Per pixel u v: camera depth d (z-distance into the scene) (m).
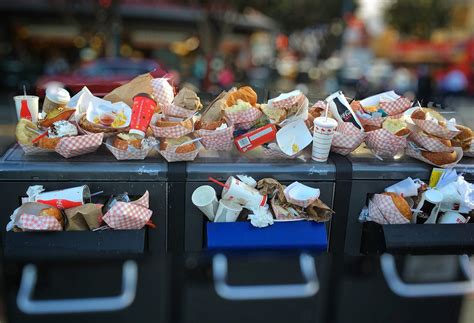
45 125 2.01
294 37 29.00
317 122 1.98
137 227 1.86
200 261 1.98
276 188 1.94
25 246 1.77
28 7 14.24
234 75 15.80
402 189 2.00
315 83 17.16
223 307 2.05
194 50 17.62
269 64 20.17
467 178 2.17
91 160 1.93
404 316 2.16
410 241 1.92
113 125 2.00
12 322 1.94
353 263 2.09
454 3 25.94
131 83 2.27
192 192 1.94
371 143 2.11
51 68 13.46
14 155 1.96
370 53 26.55
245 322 2.07
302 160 2.04
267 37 24.97
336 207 2.03
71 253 1.79
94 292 1.96
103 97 2.44
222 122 2.09
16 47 16.66
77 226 1.83
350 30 23.19
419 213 2.06
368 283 2.12
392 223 1.97
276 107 2.12
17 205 1.90
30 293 1.92
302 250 1.89
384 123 2.13
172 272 1.98
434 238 1.94
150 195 1.93
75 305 1.96
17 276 1.90
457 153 2.10
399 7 25.55
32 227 1.75
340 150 2.10
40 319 1.95
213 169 1.93
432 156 2.04
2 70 13.53
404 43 25.67
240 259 1.90
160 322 2.03
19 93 2.73
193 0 13.92
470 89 15.91
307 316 2.12
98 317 1.98
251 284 2.02
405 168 2.04
